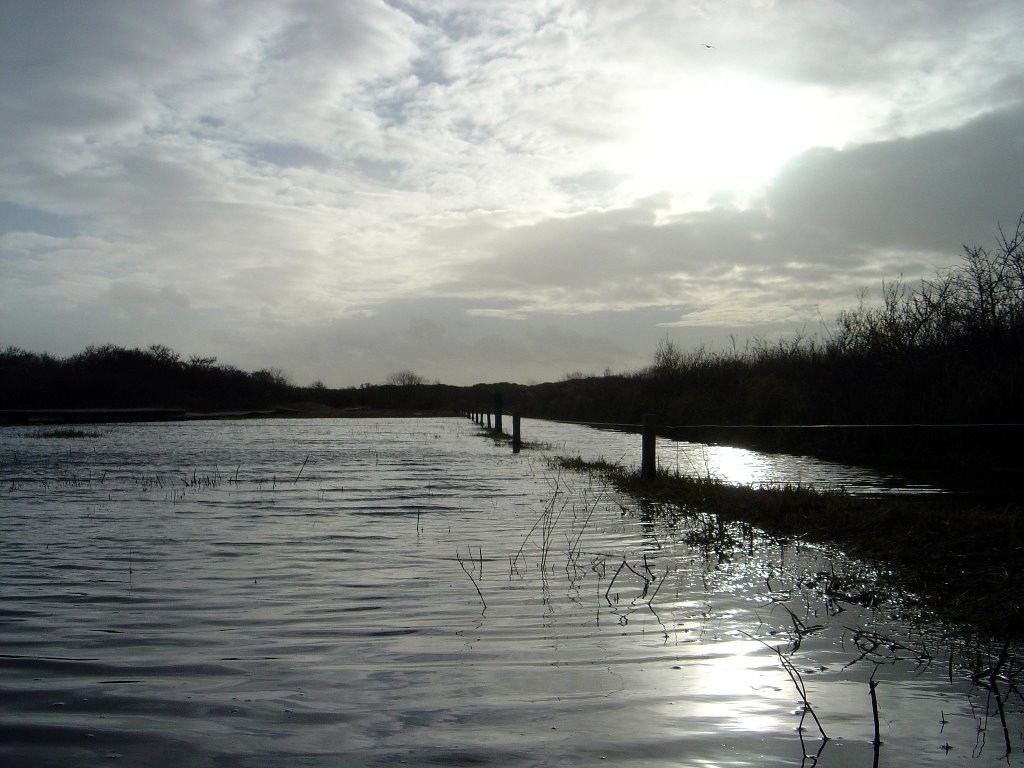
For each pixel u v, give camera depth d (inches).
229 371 2780.5
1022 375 588.7
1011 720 139.1
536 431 1409.9
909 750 127.4
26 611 210.7
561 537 320.5
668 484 455.5
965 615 200.2
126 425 1672.0
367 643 183.8
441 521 365.4
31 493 476.4
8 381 2055.9
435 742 130.9
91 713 143.5
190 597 225.3
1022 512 295.0
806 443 797.9
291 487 508.4
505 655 174.9
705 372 1253.1
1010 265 735.7
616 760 124.3
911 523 291.9
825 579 240.7
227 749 128.6
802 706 145.7
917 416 658.8
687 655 174.4
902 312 850.1
